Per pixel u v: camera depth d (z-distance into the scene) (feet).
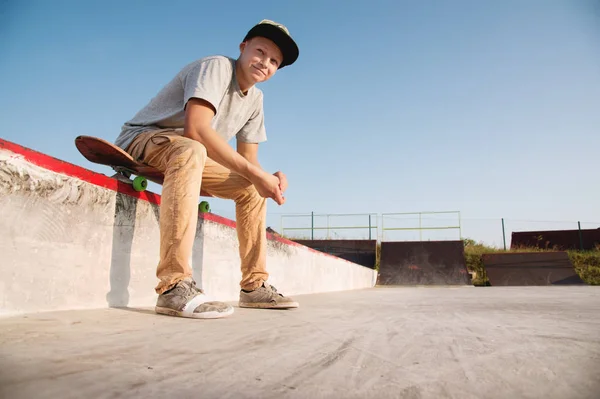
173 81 6.91
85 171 6.02
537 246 67.41
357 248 59.62
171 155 5.94
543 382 2.12
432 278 45.44
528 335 3.76
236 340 3.39
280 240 15.28
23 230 5.05
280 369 2.38
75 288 5.79
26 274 5.07
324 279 22.44
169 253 5.56
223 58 6.70
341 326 4.43
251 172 6.23
